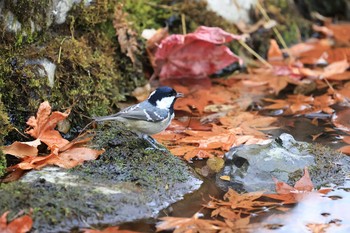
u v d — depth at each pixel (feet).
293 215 27.45
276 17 51.90
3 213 25.12
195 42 43.32
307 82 44.78
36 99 33.32
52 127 32.32
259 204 28.45
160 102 32.65
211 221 26.61
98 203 26.63
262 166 31.14
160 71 44.14
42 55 34.09
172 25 45.98
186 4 46.34
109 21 40.65
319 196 29.32
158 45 43.24
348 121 38.24
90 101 35.76
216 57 44.55
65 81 34.83
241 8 48.75
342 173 31.40
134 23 43.75
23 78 32.91
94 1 38.22
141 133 32.65
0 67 32.22
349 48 51.83
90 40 38.73
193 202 28.37
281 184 29.86
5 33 32.76
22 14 33.27
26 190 26.76
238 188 30.22
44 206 25.86
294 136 35.99
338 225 26.58
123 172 29.78
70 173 29.45
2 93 32.40
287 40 52.11
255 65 48.19
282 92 43.34
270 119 38.47
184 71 44.45
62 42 35.63
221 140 34.73
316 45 52.60
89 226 25.66
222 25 47.34
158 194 28.37
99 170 29.89
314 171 31.24
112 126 34.17
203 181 30.53
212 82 44.86
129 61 41.81
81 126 35.12
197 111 39.78
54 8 35.47
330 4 57.88
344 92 42.55
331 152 32.91
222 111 39.88
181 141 34.78
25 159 30.68
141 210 26.94
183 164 31.30
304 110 40.04
